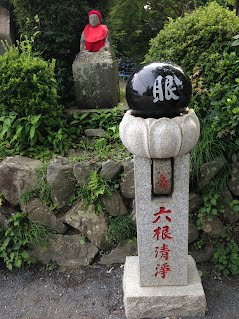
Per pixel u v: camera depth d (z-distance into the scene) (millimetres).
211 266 3361
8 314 3000
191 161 3162
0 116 3736
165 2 8625
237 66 3182
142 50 8812
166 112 2174
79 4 4492
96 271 3422
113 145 3863
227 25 3471
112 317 2910
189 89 2219
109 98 4348
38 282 3344
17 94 3656
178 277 2791
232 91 3113
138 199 2523
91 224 3379
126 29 8695
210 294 3061
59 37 4438
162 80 2105
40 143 3873
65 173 3354
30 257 3486
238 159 3164
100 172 3318
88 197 3352
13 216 3410
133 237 3379
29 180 3414
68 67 4797
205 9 3877
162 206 2537
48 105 3721
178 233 2631
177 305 2764
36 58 3865
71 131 4129
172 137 2131
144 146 2199
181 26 3701
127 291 2791
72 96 4691
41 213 3420
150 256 2713
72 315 2959
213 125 3080
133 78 2203
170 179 2438
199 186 3207
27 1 4336
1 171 3398
